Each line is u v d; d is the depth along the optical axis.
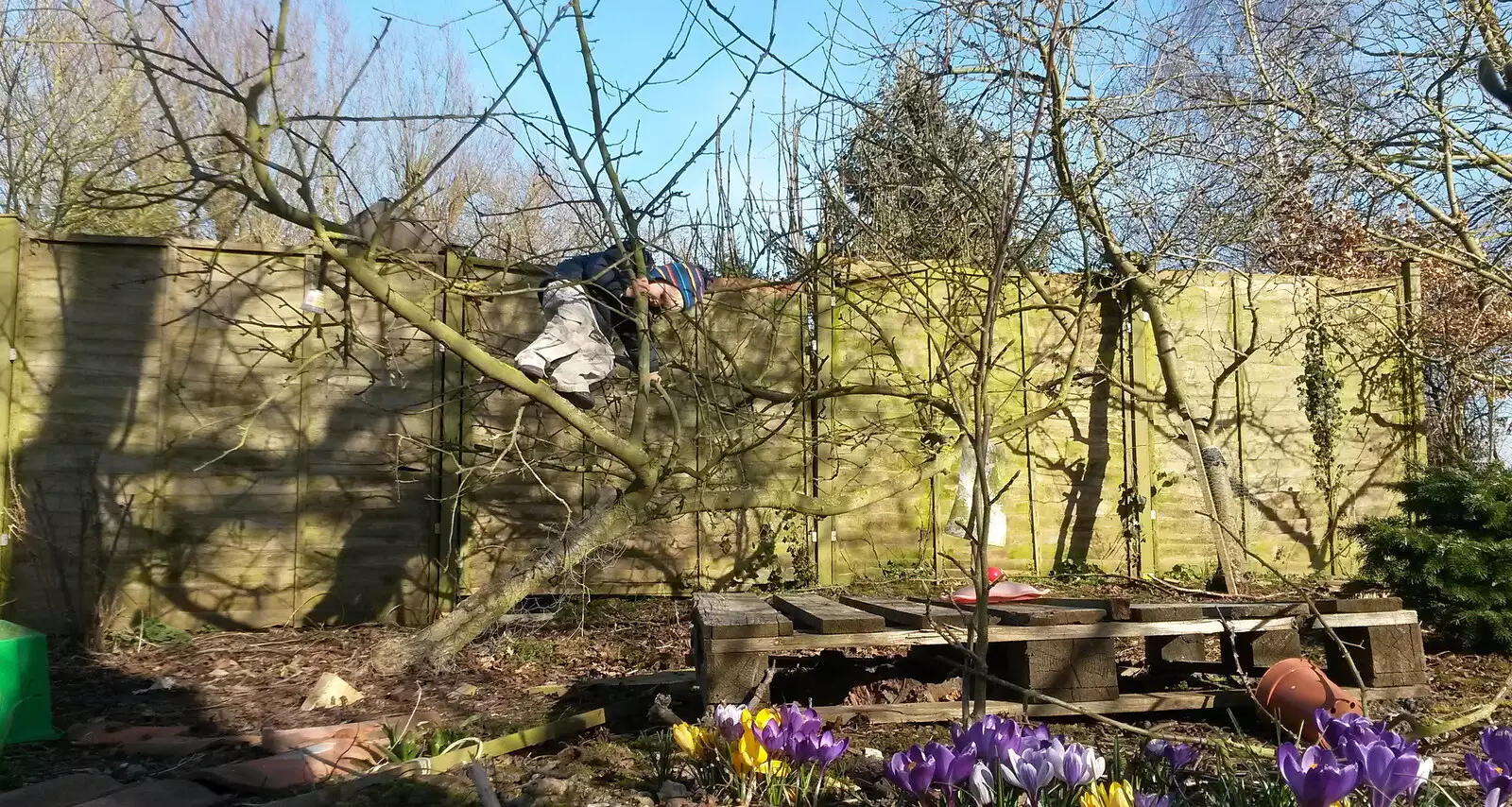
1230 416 8.04
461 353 4.53
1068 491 7.79
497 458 5.50
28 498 6.17
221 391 6.53
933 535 7.54
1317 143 8.25
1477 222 9.55
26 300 6.25
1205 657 4.82
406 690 4.80
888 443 7.46
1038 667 3.75
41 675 3.94
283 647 5.88
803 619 4.11
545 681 5.02
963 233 6.80
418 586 6.72
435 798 2.89
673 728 2.92
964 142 6.35
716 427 6.27
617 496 5.83
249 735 3.97
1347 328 8.15
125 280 6.39
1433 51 8.57
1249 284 8.07
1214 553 7.86
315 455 6.66
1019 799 2.23
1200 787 2.74
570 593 6.28
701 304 5.87
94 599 6.21
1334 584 7.52
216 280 6.53
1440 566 5.34
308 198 3.96
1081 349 7.77
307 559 6.61
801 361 7.42
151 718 4.32
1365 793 2.11
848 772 3.09
